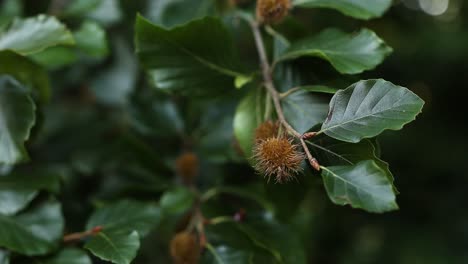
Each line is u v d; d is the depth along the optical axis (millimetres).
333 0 791
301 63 779
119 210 806
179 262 803
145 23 760
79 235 786
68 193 893
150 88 998
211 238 815
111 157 951
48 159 1020
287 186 796
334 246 2002
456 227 2031
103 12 954
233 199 888
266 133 739
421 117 2152
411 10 2014
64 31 791
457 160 2076
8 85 788
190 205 839
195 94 793
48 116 1071
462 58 2043
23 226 784
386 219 2076
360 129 690
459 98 2168
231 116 915
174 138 944
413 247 1993
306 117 750
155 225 800
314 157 710
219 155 895
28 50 776
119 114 1062
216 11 916
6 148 777
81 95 1131
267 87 770
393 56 2035
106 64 1047
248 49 1234
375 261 1980
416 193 2092
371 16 779
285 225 822
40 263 777
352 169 685
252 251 801
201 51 779
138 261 1080
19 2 938
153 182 903
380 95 693
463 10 2262
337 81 764
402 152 2045
